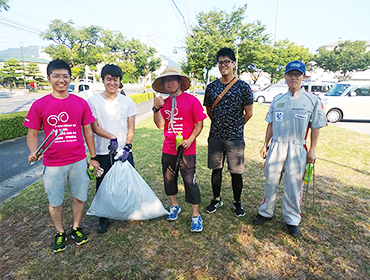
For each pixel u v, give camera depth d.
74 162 2.20
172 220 2.72
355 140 6.33
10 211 3.01
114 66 2.41
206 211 2.90
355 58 28.19
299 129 2.32
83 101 2.26
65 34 26.50
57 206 2.23
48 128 2.10
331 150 5.42
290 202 2.42
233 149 2.62
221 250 2.25
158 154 5.08
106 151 2.54
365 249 2.25
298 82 2.25
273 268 2.04
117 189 2.44
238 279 1.93
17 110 15.09
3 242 2.44
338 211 2.88
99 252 2.26
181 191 3.47
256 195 3.30
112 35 31.14
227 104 2.54
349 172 4.11
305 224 2.62
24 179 4.23
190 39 20.98
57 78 2.00
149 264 2.10
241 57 22.55
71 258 2.19
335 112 9.77
